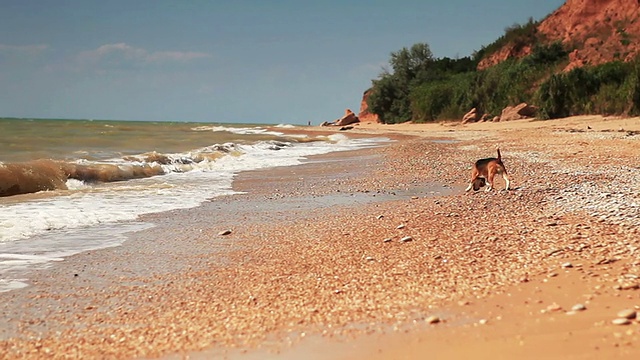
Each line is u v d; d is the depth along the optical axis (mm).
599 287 6285
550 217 10328
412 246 8852
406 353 4953
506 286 6586
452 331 5379
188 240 10234
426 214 11508
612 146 23109
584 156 20391
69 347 5578
